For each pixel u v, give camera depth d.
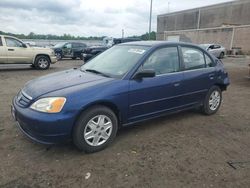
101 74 4.08
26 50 12.34
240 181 3.03
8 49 11.76
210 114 5.43
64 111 3.23
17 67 13.69
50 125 3.17
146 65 4.11
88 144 3.51
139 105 3.99
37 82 3.96
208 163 3.41
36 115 3.21
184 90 4.65
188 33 47.06
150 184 2.92
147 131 4.41
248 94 7.77
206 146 3.92
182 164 3.36
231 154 3.69
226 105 6.39
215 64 5.38
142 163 3.35
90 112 3.46
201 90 5.03
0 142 3.81
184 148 3.82
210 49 23.64
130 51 4.43
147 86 4.02
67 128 3.27
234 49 32.62
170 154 3.62
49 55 13.13
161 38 56.28
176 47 4.64
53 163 3.29
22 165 3.22
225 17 40.22
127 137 4.14
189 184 2.94
